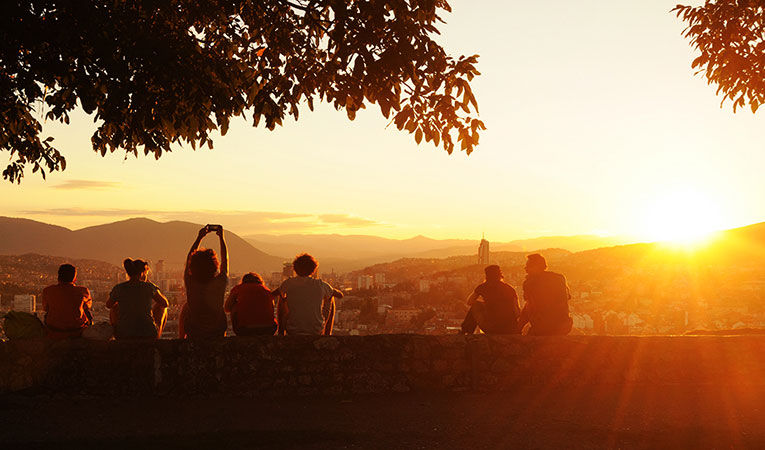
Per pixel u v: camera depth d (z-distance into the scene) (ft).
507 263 653.30
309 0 31.53
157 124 29.71
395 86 30.50
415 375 31.22
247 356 30.35
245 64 34.45
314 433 24.09
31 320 31.71
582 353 32.24
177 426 25.17
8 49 30.53
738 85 44.19
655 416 26.50
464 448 22.62
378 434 24.14
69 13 28.94
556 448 22.63
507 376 31.65
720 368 32.86
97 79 30.25
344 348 30.94
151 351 29.89
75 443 22.75
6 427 24.71
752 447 22.56
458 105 30.68
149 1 26.27
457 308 428.97
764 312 320.70
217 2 32.35
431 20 30.81
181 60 29.27
